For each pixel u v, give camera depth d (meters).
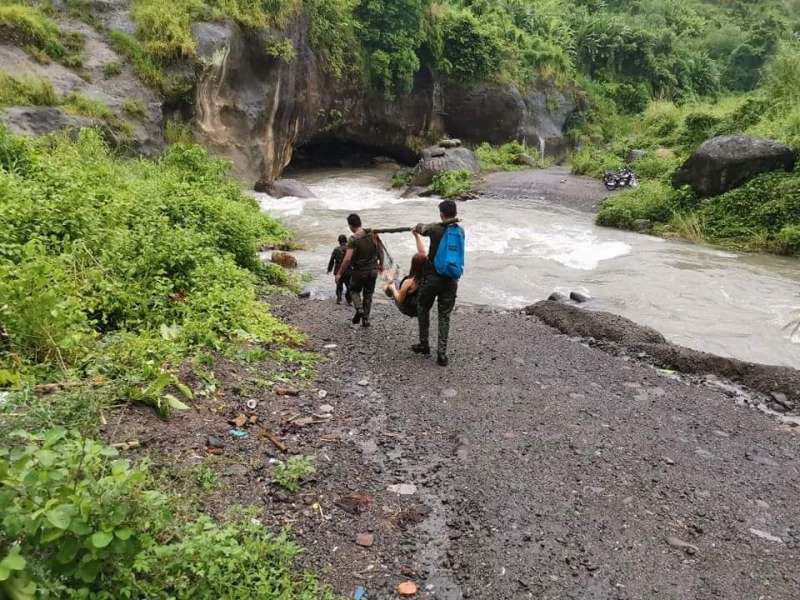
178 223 9.38
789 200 15.41
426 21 30.38
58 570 2.33
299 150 31.45
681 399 6.28
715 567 3.70
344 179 27.66
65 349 4.65
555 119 37.16
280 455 4.36
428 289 6.58
